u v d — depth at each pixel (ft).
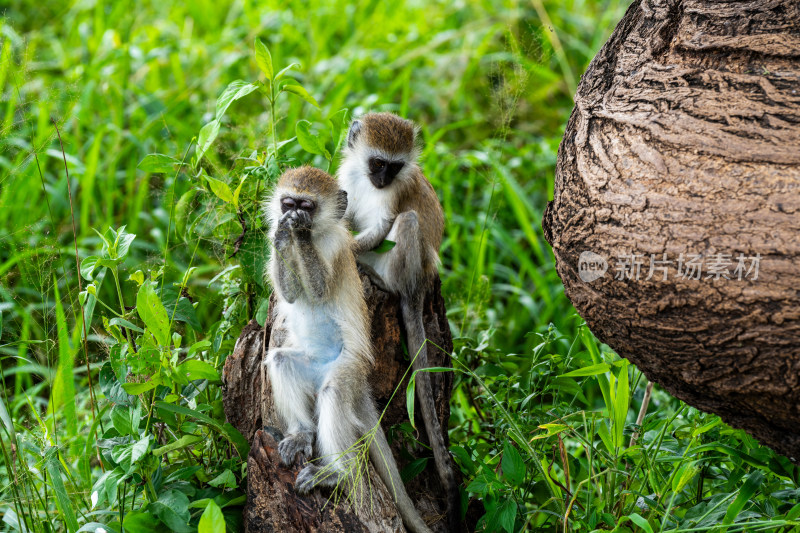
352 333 19.98
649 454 18.84
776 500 18.02
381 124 26.20
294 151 35.17
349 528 17.21
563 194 16.38
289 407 19.11
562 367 22.12
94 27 47.21
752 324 13.33
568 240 15.98
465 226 36.68
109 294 31.89
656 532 17.87
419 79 45.70
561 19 48.67
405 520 18.69
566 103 44.27
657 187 14.39
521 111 43.24
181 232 23.67
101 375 18.29
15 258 25.88
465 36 47.44
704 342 14.01
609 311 15.39
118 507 19.47
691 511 18.37
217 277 22.79
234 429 18.90
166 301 19.52
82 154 37.86
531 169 40.22
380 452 18.99
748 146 13.74
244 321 22.65
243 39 47.11
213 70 42.75
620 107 15.64
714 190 13.80
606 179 15.20
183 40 47.11
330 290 19.99
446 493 20.20
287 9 50.44
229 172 23.25
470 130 42.39
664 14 15.89
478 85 43.50
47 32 47.96
